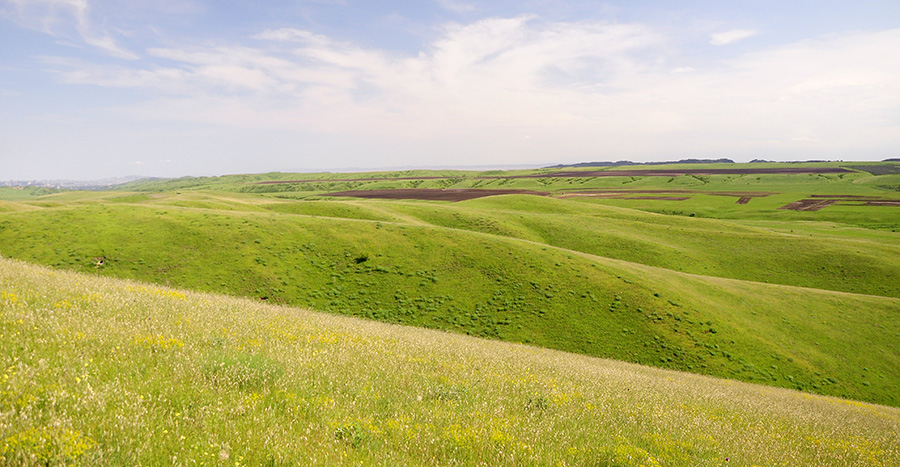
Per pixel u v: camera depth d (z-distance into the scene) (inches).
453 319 1749.5
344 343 508.4
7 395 208.5
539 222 3531.0
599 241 3179.1
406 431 268.8
